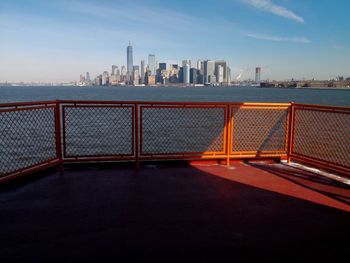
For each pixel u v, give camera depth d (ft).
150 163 22.52
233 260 10.49
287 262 10.44
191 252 10.95
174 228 12.76
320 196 16.61
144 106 20.89
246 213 14.33
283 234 12.36
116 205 15.08
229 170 21.47
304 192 17.21
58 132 19.58
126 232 12.37
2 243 11.39
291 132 23.20
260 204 15.43
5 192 16.62
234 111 22.15
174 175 20.12
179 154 22.06
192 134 50.44
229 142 22.48
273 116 23.95
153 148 43.39
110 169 21.22
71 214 13.98
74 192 16.78
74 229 12.56
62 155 20.38
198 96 301.02
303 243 11.68
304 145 24.61
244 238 12.00
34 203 15.20
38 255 10.62
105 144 40.81
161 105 21.02
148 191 17.10
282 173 20.86
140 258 10.52
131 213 14.19
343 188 17.93
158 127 44.34
